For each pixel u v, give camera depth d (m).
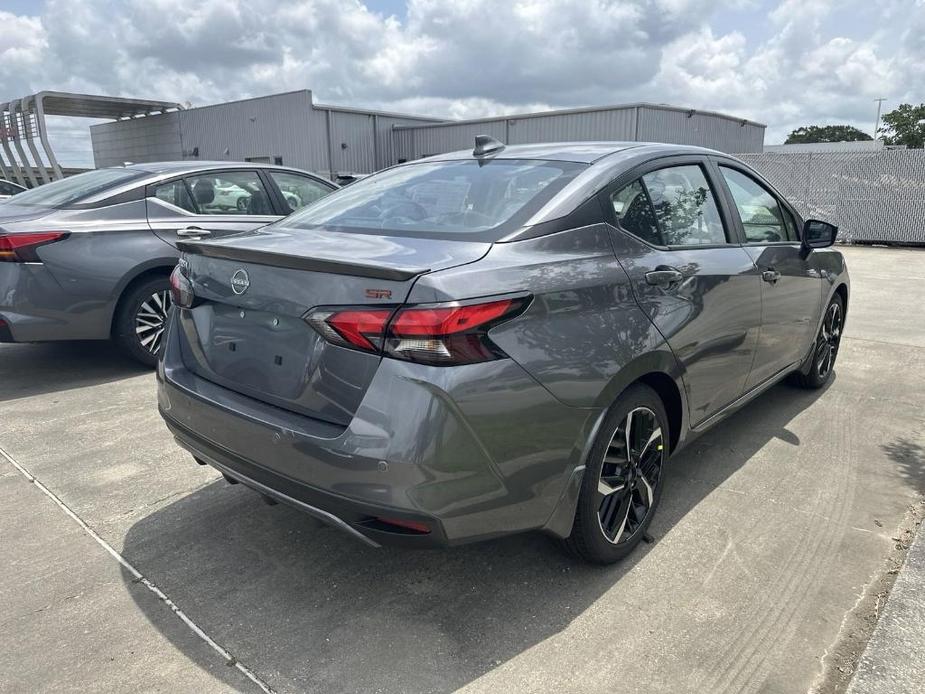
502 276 2.14
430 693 2.03
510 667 2.13
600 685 2.05
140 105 26.55
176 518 3.07
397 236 2.48
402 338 1.95
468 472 2.01
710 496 3.23
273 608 2.44
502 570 2.65
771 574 2.60
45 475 3.49
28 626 2.33
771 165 17.97
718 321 3.04
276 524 3.02
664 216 2.93
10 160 23.70
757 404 4.51
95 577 2.62
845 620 2.33
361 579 2.61
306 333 2.19
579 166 2.77
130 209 5.13
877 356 5.75
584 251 2.46
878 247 16.62
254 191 5.94
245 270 2.35
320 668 2.14
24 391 4.87
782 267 3.68
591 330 2.33
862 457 3.67
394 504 1.97
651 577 2.60
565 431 2.24
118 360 5.67
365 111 25.55
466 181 2.86
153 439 3.98
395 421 1.95
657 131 22.09
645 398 2.64
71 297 4.78
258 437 2.23
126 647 2.23
